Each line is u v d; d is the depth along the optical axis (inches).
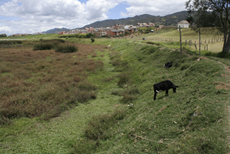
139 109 281.1
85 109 318.0
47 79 478.3
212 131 138.6
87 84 443.2
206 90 220.4
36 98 331.3
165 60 518.9
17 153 196.5
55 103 323.9
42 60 807.7
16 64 704.4
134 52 860.6
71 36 3257.9
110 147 197.8
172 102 239.3
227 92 193.2
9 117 269.3
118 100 362.6
